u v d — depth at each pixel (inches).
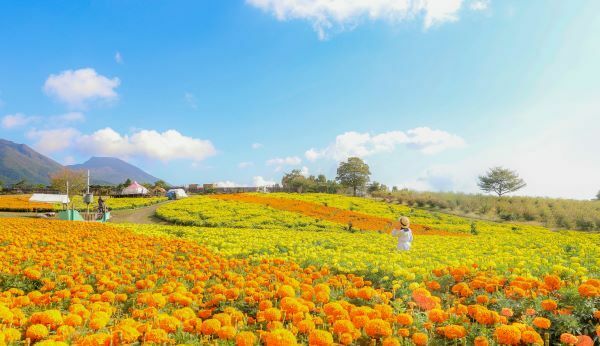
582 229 1277.1
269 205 1489.9
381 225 1152.2
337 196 1879.9
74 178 2539.4
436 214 1437.0
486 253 519.8
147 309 228.5
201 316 228.7
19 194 2413.9
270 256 490.3
